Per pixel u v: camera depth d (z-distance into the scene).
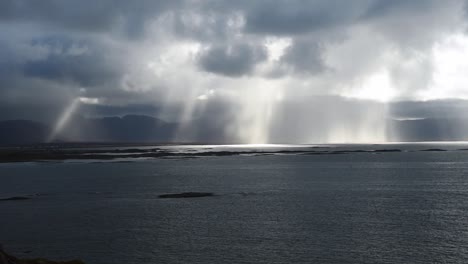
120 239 35.81
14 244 34.72
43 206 51.53
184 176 91.31
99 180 82.69
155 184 75.94
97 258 30.97
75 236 36.94
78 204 53.00
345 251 31.69
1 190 67.62
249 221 42.22
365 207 49.75
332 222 41.47
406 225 39.81
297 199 56.59
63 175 93.38
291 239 35.19
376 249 32.09
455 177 85.38
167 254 31.66
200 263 29.53
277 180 82.25
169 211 47.81
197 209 48.97
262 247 33.03
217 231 38.25
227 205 51.69
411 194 60.88
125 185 74.44
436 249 31.91
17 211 48.28
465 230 37.62
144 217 44.53
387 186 70.94
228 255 31.14
